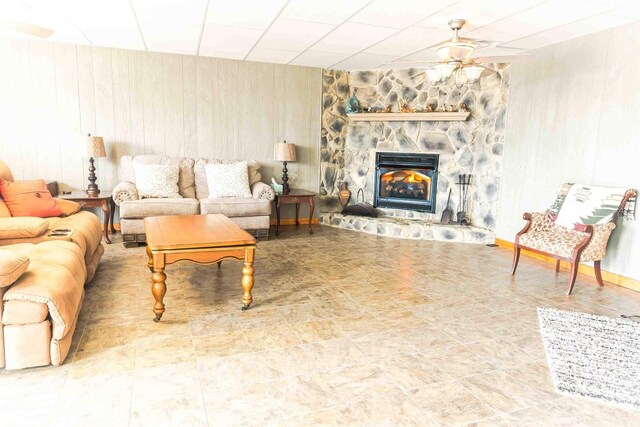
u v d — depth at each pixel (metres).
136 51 5.28
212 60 5.64
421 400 2.02
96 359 2.32
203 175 5.57
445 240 5.54
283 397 2.01
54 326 2.16
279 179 6.23
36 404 1.90
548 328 2.88
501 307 3.27
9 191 3.71
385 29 4.10
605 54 3.99
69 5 3.56
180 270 3.96
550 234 4.02
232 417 1.85
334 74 6.30
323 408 1.93
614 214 3.73
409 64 5.75
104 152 4.96
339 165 6.53
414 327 2.86
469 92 5.62
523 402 2.03
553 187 4.61
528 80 4.91
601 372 2.31
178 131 5.61
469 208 5.81
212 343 2.54
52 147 5.08
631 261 3.82
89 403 1.92
